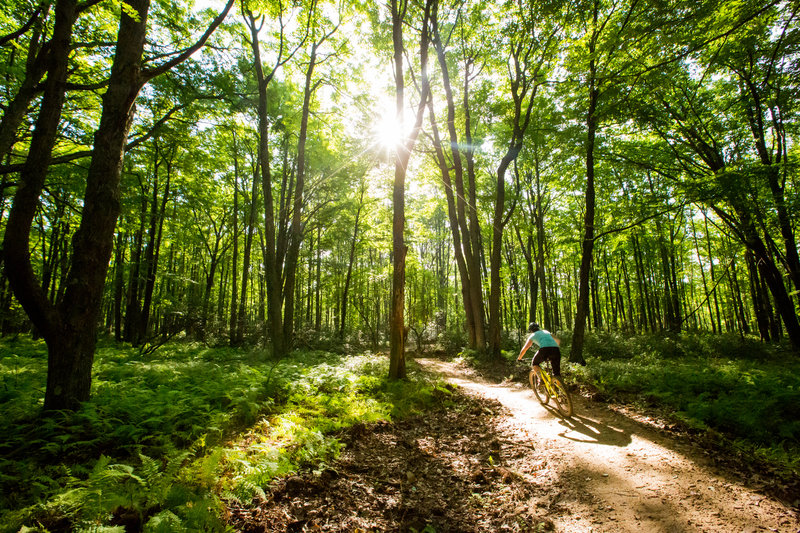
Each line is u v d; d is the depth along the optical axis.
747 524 3.16
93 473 3.31
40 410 4.99
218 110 15.22
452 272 44.25
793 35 9.41
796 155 14.16
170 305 17.05
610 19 10.71
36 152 5.06
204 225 28.81
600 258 28.09
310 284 30.23
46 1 5.53
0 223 15.53
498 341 15.38
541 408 7.39
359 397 7.50
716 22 7.14
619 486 3.96
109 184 5.46
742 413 5.36
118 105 5.57
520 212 25.59
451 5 15.57
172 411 5.24
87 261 5.30
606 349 15.12
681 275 28.36
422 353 21.38
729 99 15.03
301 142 16.36
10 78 9.55
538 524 3.43
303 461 4.32
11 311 15.83
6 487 3.34
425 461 4.91
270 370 8.55
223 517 3.08
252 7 12.35
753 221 12.88
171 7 11.41
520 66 15.52
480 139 20.52
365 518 3.49
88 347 5.35
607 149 16.83
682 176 16.67
